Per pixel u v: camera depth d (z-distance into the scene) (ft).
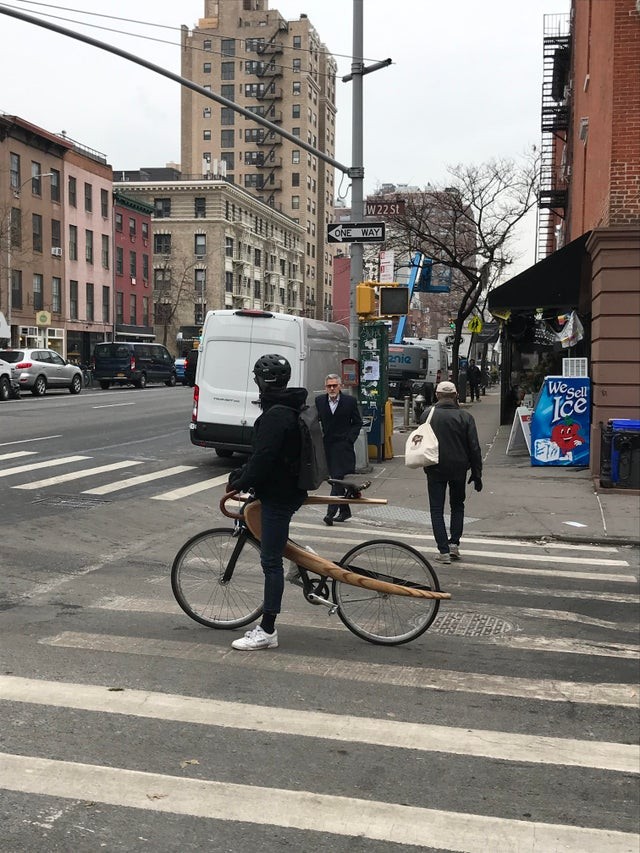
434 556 27.61
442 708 14.56
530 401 62.59
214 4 361.30
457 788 11.60
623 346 42.24
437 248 98.32
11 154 150.51
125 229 199.52
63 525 30.37
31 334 157.38
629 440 39.73
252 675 15.89
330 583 18.76
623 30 41.42
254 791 11.32
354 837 10.23
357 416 33.47
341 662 16.81
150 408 88.94
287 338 45.57
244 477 16.81
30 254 157.07
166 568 24.57
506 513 35.45
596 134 49.60
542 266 51.62
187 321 248.32
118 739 12.86
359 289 45.96
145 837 10.09
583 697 15.23
